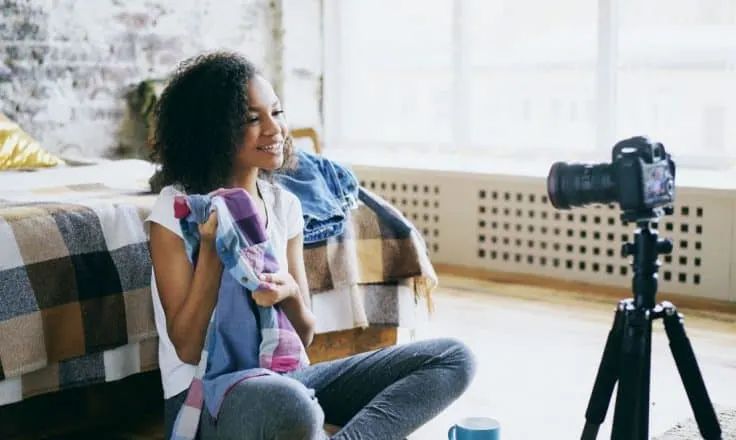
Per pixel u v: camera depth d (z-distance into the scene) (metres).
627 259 4.05
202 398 1.71
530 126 4.53
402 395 1.85
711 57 3.97
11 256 2.09
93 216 2.25
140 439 2.38
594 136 4.32
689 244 3.86
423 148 4.92
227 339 1.72
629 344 1.70
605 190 1.67
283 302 1.78
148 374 2.46
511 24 4.52
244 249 1.70
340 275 2.70
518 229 4.35
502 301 3.90
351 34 5.12
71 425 2.27
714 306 3.78
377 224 2.83
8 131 3.46
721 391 2.74
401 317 2.84
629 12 4.15
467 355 1.95
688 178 3.93
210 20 4.70
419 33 4.87
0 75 3.94
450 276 4.40
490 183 4.39
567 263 4.23
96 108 4.28
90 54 4.23
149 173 3.24
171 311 1.71
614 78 4.22
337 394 1.94
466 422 1.79
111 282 2.23
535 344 3.27
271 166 1.82
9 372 2.04
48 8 4.07
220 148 1.77
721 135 3.99
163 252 1.72
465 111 4.73
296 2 5.01
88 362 2.20
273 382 1.65
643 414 1.71
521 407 2.62
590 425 1.81
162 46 4.51
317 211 2.64
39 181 2.96
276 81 5.02
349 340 2.84
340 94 5.20
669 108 4.10
